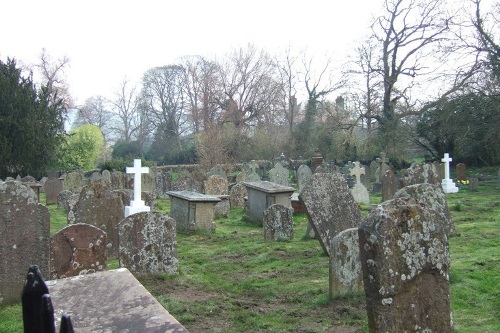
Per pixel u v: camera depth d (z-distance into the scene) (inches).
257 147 1565.0
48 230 292.7
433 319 172.6
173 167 1631.4
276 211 472.1
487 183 1019.3
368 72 1332.4
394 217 168.1
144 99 2298.2
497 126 1079.0
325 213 385.1
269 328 226.8
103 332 126.8
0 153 1140.5
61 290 153.4
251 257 402.0
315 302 264.8
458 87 1119.0
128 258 323.3
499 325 220.5
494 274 302.0
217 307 262.1
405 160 1332.4
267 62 1929.1
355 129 1499.8
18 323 242.8
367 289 170.6
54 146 1268.5
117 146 2240.4
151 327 129.0
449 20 1175.0
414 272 169.5
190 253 426.3
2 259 277.0
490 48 1074.7
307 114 1651.1
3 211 278.7
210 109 1937.7
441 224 178.2
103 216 433.1
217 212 674.8
